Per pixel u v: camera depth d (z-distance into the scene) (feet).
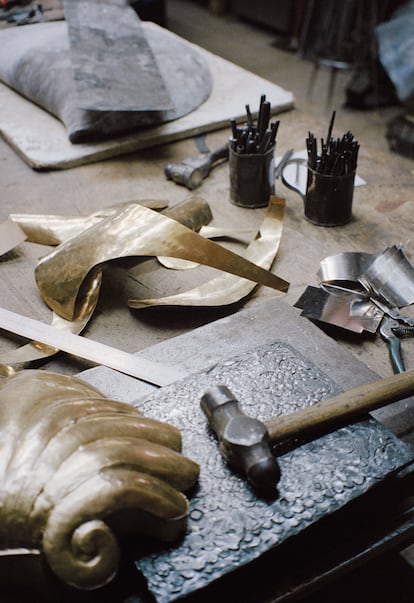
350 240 4.71
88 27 6.57
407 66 10.23
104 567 2.21
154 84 5.87
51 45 6.77
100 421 2.49
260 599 2.51
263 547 2.41
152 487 2.35
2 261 4.52
